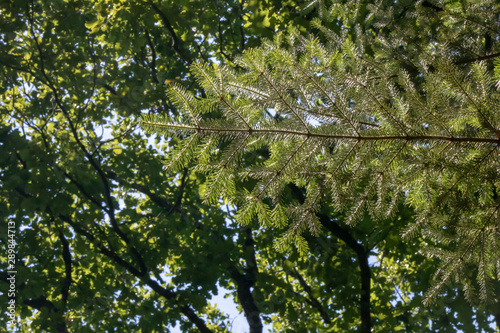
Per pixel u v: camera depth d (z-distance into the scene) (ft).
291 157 7.94
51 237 32.09
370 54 13.51
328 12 15.65
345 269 24.75
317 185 8.29
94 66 29.40
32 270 29.58
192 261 27.66
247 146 8.04
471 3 10.79
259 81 7.78
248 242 30.45
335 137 7.66
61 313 27.20
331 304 25.35
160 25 31.37
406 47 11.14
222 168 8.07
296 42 10.41
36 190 26.55
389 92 7.84
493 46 10.97
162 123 7.68
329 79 8.19
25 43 28.60
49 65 28.19
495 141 7.32
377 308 24.91
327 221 22.82
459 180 7.88
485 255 8.83
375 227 22.11
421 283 24.17
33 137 31.45
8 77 29.45
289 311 26.68
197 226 31.01
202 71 7.73
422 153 7.63
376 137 7.57
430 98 7.55
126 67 30.96
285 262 24.52
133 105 28.99
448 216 8.53
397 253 26.89
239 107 7.77
